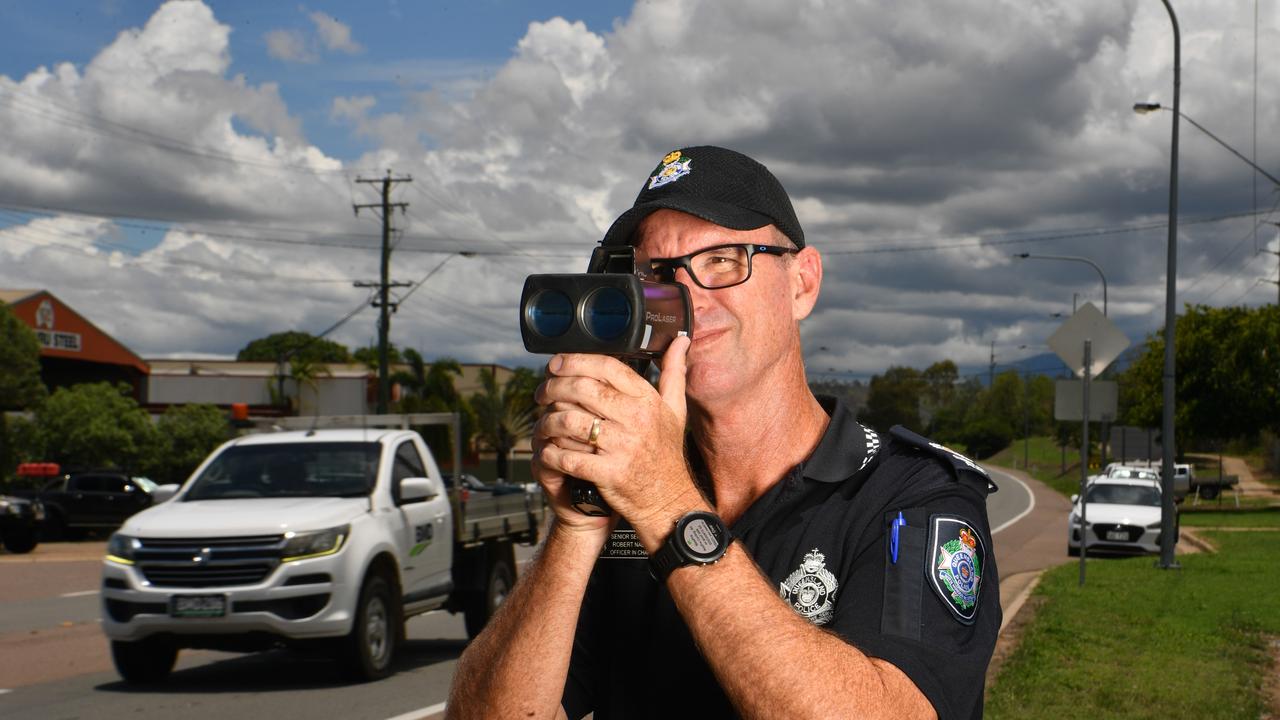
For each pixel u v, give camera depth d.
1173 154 19.89
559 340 1.44
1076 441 71.12
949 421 111.25
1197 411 40.78
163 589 8.12
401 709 7.64
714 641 1.42
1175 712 6.59
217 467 9.36
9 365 30.59
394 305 37.91
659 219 1.83
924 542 1.59
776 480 1.86
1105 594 12.60
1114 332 13.43
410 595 9.27
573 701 1.87
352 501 8.88
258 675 8.98
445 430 36.47
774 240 1.83
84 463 32.41
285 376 52.38
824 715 1.36
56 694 8.19
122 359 45.22
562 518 1.54
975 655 1.53
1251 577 14.79
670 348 1.53
